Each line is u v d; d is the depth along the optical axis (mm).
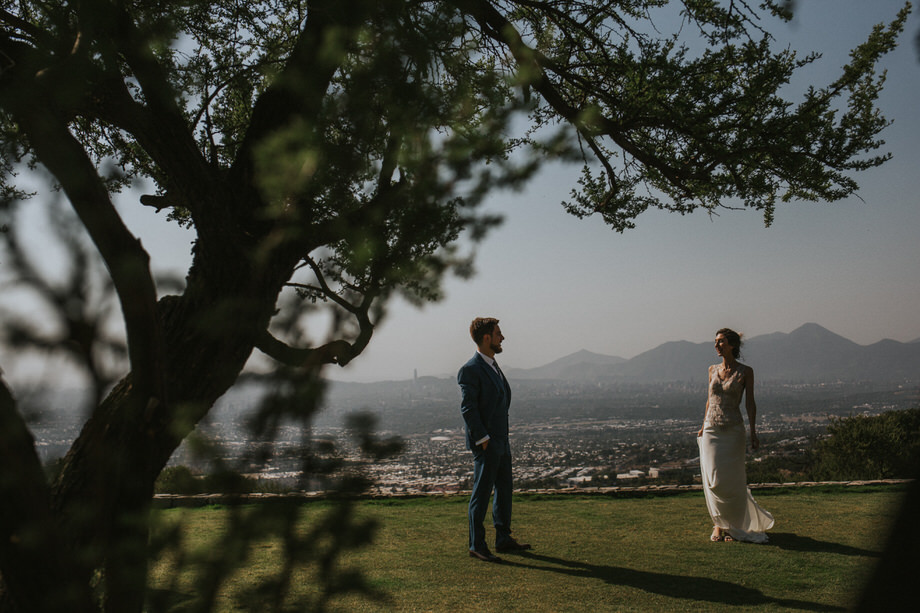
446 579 4789
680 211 6684
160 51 2172
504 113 1549
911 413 16328
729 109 5621
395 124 1500
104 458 1544
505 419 5805
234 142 4566
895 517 921
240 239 2105
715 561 5359
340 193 1547
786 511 7422
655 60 5473
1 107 1587
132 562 1307
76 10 1880
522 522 7039
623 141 5496
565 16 5297
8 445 1309
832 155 5680
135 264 1514
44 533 1333
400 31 1525
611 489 8812
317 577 1267
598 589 4570
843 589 4492
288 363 1428
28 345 1392
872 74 5562
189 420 1305
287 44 4004
